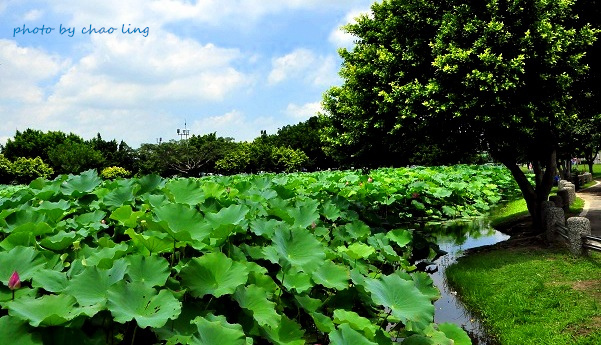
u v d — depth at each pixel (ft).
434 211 56.39
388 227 39.83
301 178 57.47
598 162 231.71
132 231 16.22
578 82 38.91
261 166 197.16
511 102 32.55
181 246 16.58
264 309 14.96
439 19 34.37
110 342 13.44
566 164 105.29
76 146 184.24
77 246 18.43
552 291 23.41
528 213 50.60
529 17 32.01
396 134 36.35
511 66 30.27
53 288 13.42
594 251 29.32
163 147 198.39
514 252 32.58
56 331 11.48
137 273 13.99
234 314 16.29
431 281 20.18
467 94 31.53
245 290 15.42
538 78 32.42
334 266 18.97
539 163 43.52
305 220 23.90
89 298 12.66
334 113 71.41
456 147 36.01
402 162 97.60
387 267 28.99
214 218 18.39
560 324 19.77
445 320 23.27
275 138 221.25
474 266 30.60
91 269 13.46
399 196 44.39
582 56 34.96
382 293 15.79
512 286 25.11
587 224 29.17
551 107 32.94
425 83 34.91
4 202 23.20
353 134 45.37
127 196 23.11
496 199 68.64
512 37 31.60
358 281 18.84
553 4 33.12
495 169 94.07
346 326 14.05
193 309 14.35
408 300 15.74
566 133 48.60
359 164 54.03
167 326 13.51
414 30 35.81
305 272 17.87
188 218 16.31
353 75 40.22
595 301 21.49
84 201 24.50
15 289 13.10
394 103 35.42
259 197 26.58
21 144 186.91
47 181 28.63
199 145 210.18
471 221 54.34
